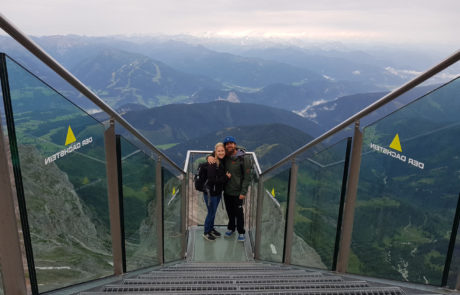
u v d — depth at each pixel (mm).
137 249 2848
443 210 1725
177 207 4516
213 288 2092
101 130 2090
